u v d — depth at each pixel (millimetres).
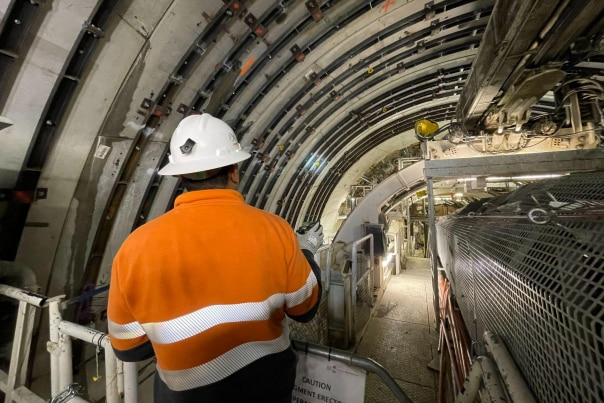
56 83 2379
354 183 12008
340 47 4508
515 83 2732
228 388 698
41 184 2590
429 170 3867
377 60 5238
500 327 1021
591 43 2141
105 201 3135
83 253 3031
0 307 2221
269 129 5188
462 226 2439
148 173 3539
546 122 3576
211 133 963
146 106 3113
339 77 5258
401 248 8391
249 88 4230
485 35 2521
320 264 4387
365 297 4348
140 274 672
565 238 756
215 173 911
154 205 3840
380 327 4105
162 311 662
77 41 2354
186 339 659
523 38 2045
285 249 788
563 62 2322
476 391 1014
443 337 3020
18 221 2457
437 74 6484
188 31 2986
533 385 717
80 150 2797
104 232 3238
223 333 676
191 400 684
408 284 6301
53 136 2553
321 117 6445
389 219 7629
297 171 7359
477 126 4070
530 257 869
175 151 988
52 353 1421
